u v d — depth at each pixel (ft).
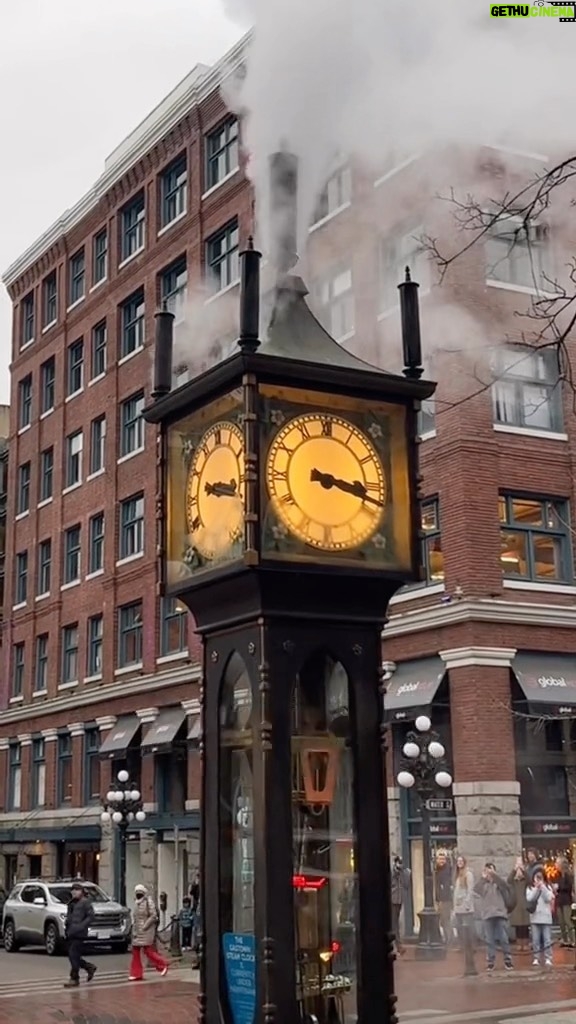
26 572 139.95
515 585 76.69
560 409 80.69
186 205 113.29
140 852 106.22
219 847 17.87
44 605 132.87
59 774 125.29
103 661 118.01
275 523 17.42
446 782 64.54
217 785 18.04
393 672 79.56
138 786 108.27
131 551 116.98
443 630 76.18
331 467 18.02
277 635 17.39
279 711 17.08
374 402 18.58
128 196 123.75
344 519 17.97
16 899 90.53
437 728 77.05
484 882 60.03
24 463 143.74
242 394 17.87
